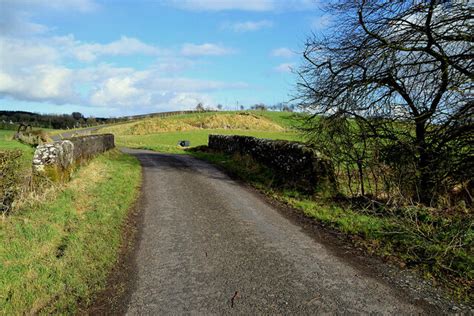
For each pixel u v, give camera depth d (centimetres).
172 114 9325
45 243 571
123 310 407
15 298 427
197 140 4784
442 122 717
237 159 1656
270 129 7162
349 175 911
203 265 523
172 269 510
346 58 836
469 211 650
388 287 449
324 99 909
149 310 405
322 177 967
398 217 690
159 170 1459
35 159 866
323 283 462
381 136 832
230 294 438
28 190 770
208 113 8806
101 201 838
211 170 1476
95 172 1192
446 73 679
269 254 562
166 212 806
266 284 462
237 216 780
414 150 756
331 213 779
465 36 650
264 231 678
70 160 1034
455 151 691
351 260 536
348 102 852
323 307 405
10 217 654
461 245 524
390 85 812
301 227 705
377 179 859
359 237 632
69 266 506
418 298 421
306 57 900
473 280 457
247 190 1074
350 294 433
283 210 841
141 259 545
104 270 501
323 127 901
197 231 675
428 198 757
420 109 777
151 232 668
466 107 648
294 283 464
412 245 568
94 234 624
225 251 576
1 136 2598
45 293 443
